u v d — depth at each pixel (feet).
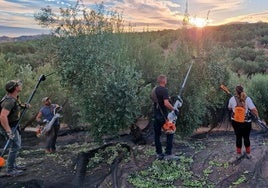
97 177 12.74
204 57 19.63
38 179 12.41
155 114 13.67
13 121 12.46
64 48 15.94
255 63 69.15
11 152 13.01
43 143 21.16
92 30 16.33
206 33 20.17
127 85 15.21
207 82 19.65
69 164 14.30
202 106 19.86
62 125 26.99
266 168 12.42
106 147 15.30
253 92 26.37
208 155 14.37
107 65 15.92
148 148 15.69
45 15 16.16
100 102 15.43
